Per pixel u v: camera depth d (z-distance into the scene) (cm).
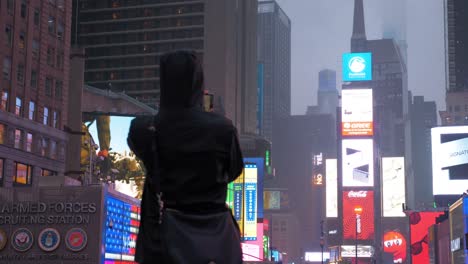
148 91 15750
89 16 16162
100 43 16088
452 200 13675
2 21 6588
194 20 16012
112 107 11956
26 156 6831
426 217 15325
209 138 369
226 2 16075
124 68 15925
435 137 13938
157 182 365
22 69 6931
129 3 16150
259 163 11525
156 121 373
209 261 353
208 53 15900
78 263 4672
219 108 14462
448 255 10975
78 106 8775
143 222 370
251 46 18312
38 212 4753
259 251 11338
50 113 7469
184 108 377
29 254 4716
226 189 381
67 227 4719
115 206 5016
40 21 7300
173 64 378
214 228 365
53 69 7581
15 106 6750
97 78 15988
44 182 5250
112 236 4941
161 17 16050
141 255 365
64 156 7662
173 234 356
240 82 17450
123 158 8925
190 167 367
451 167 13800
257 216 11388
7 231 4747
